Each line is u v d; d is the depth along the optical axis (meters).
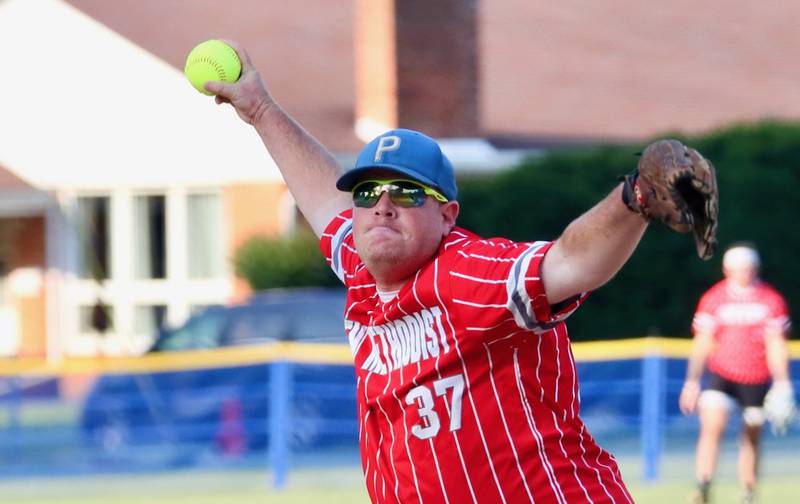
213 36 84.50
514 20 95.00
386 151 13.85
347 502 39.38
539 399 13.70
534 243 13.26
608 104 85.88
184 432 45.78
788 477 43.97
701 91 88.19
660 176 11.52
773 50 94.38
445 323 13.49
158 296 79.94
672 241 64.44
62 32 80.88
